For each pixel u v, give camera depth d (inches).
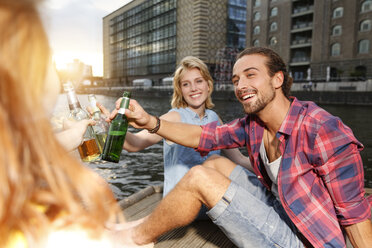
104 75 3513.8
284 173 50.8
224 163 65.9
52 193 14.5
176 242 67.2
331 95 1088.2
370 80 1054.4
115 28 3181.6
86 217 15.3
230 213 48.5
